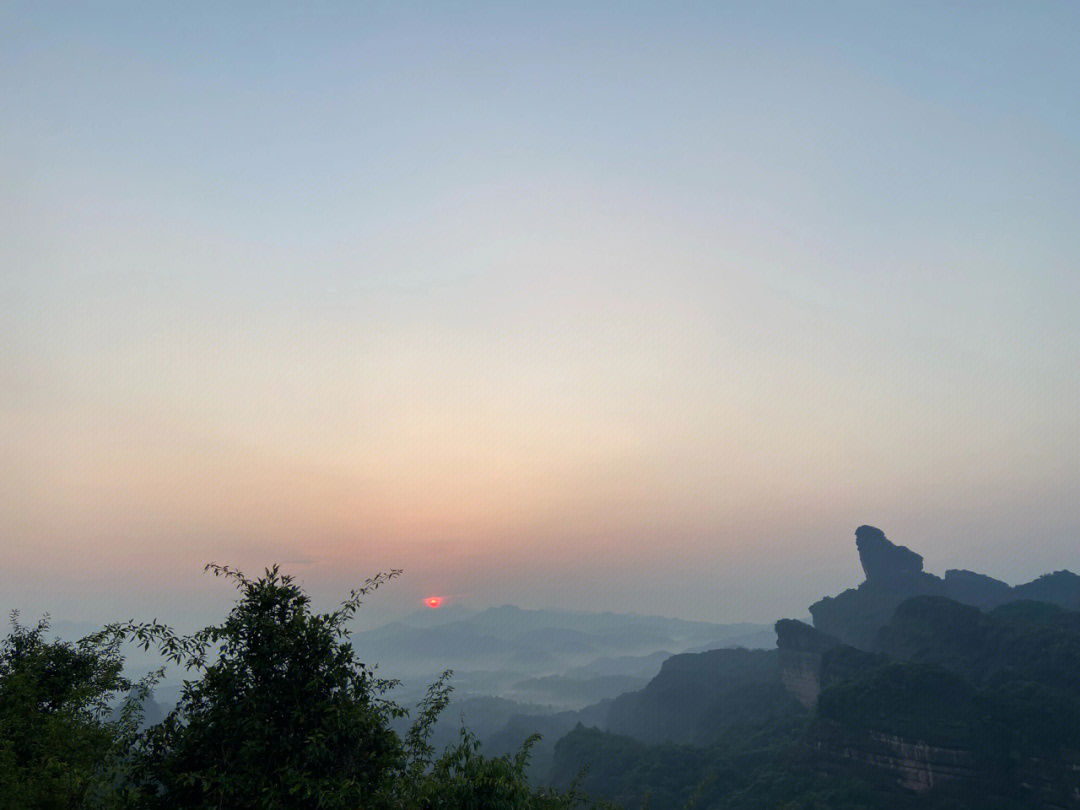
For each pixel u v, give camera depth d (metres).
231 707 16.17
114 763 15.86
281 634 16.45
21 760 16.14
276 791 14.93
